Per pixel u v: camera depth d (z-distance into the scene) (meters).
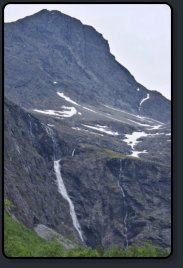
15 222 151.12
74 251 117.69
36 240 142.00
